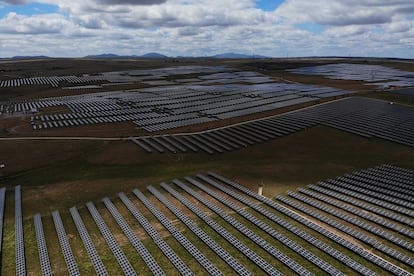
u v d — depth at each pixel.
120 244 31.36
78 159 57.78
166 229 33.91
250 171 50.34
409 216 35.25
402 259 27.53
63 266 28.25
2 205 39.72
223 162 55.03
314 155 57.75
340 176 47.47
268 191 42.97
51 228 34.59
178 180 46.88
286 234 32.44
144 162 55.78
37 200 41.50
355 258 28.36
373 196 40.09
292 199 40.44
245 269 27.08
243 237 32.12
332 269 26.61
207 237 31.83
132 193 43.09
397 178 45.28
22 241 31.67
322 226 33.88
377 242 30.08
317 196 40.25
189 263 28.28
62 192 43.91
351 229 32.44
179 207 38.72
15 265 28.39
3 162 55.66
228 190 42.47
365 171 48.38
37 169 53.56
